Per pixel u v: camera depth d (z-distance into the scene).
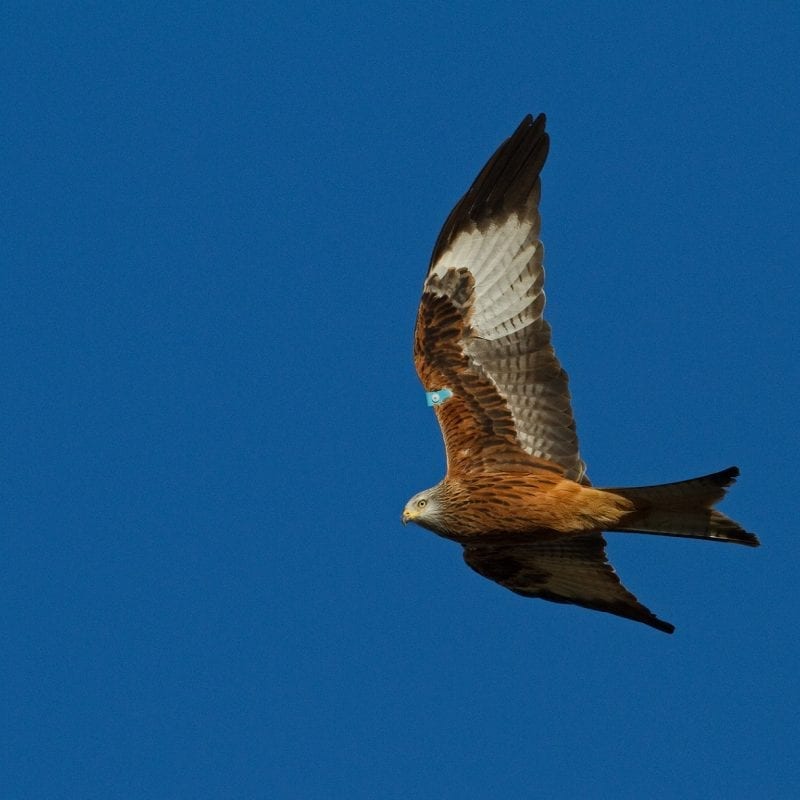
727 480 15.02
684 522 15.69
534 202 17.33
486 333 17.03
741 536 15.48
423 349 17.17
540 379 16.67
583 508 15.95
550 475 16.28
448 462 16.62
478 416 16.70
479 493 16.33
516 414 16.61
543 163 17.47
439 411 16.86
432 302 17.33
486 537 16.55
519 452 16.47
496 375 16.81
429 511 16.55
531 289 17.02
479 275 17.30
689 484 15.16
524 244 17.22
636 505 15.66
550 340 16.77
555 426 16.47
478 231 17.47
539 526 16.22
